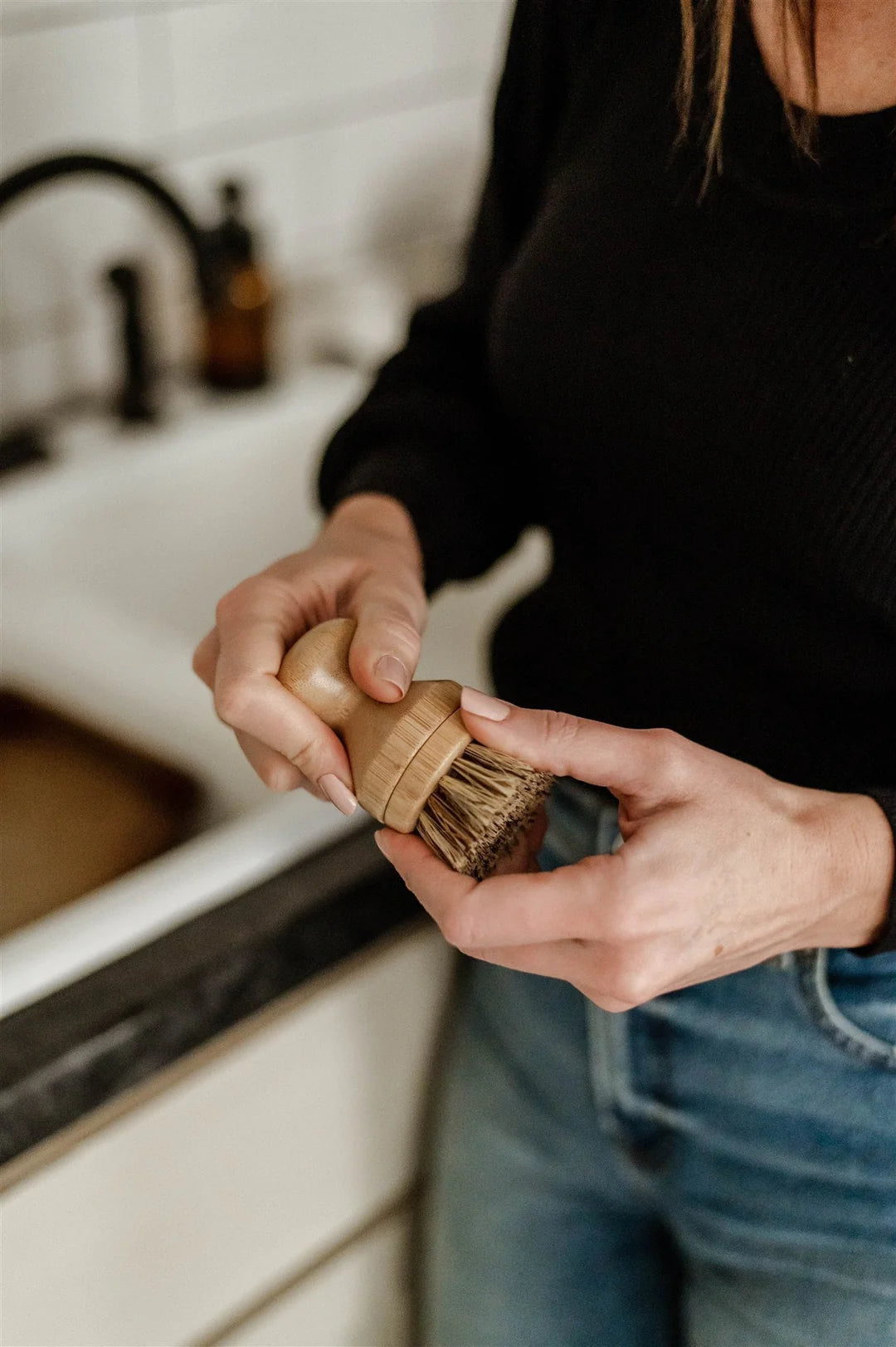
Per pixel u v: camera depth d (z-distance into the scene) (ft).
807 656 1.64
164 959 1.86
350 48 3.73
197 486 3.44
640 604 1.85
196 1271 2.11
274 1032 2.02
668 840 1.31
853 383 1.47
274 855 2.07
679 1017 1.89
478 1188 2.35
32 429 3.24
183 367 3.76
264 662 1.50
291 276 3.93
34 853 2.55
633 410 1.67
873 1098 1.75
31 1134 1.68
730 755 1.79
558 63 1.84
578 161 1.76
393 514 1.97
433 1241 2.46
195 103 3.39
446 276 4.42
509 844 1.44
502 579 3.79
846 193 1.44
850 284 1.46
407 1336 2.73
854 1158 1.80
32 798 2.69
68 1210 1.82
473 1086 2.33
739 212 1.54
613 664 1.93
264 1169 2.14
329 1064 2.18
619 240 1.65
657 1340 2.32
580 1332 2.33
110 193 3.31
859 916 1.44
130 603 3.38
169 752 2.80
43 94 3.03
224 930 1.92
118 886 1.98
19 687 3.00
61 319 3.34
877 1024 1.70
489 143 2.05
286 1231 2.28
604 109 1.73
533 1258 2.32
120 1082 1.77
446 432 2.14
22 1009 1.76
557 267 1.73
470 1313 2.38
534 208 2.05
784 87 1.47
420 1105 2.48
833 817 1.41
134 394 3.36
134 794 2.73
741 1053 1.84
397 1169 2.50
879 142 1.41
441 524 2.03
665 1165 2.05
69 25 3.00
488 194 2.08
